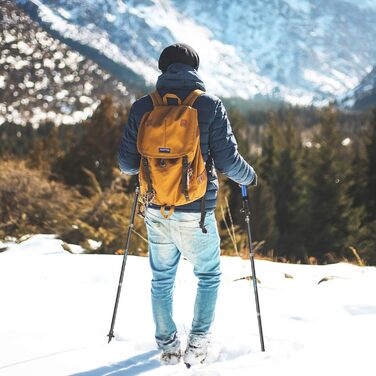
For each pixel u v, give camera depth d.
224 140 2.83
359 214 26.42
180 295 4.20
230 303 4.01
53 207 10.72
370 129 28.12
